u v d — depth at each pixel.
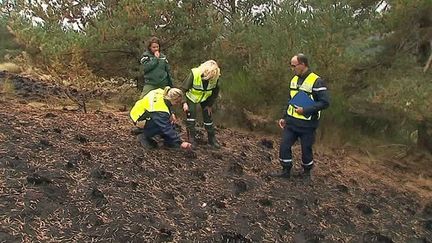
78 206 4.84
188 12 10.45
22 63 11.57
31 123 7.06
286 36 9.88
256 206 5.96
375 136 11.01
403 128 10.88
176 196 5.67
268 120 10.25
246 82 10.28
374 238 5.88
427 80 9.12
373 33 10.26
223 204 5.73
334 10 10.03
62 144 6.35
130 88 10.81
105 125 7.83
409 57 10.35
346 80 10.28
